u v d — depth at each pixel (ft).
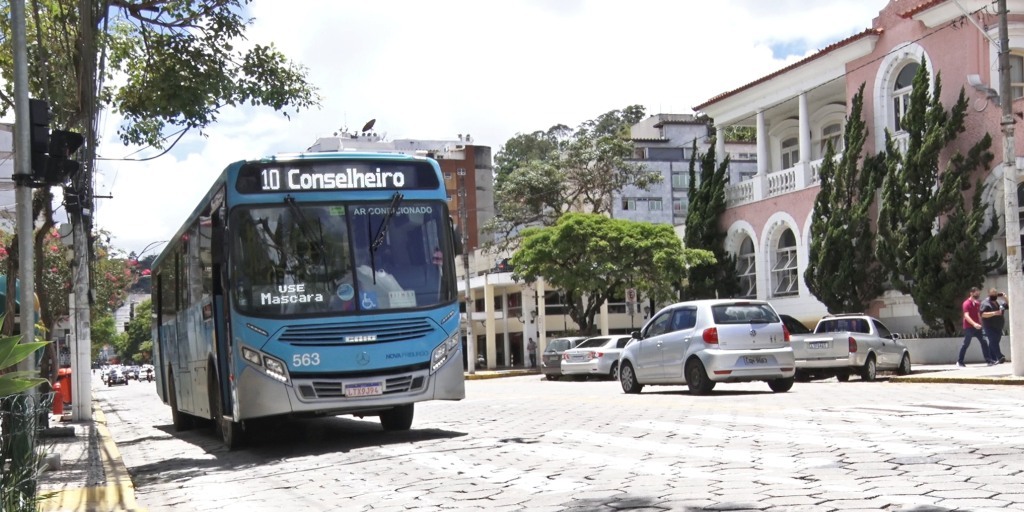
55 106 50.80
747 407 46.50
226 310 40.81
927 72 95.04
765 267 122.52
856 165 104.12
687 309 62.69
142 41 56.80
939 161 94.63
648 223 136.36
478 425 46.42
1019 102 88.28
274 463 37.42
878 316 103.76
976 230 89.35
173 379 64.64
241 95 53.78
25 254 32.45
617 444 34.53
